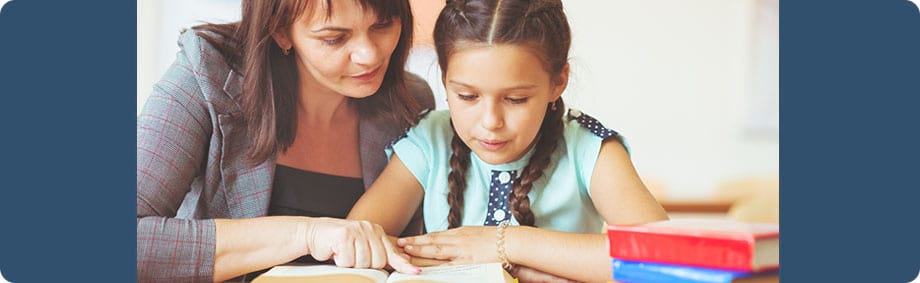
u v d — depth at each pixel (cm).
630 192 160
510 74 152
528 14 153
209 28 166
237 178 167
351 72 164
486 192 166
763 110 167
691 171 168
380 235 156
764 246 126
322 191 170
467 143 160
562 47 158
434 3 165
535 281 155
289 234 158
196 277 159
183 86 164
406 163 167
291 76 167
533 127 157
